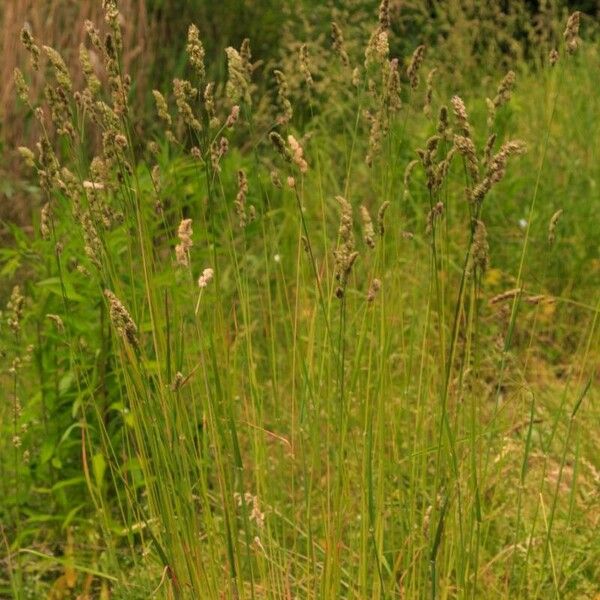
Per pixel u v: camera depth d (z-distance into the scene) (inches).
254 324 233.8
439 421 141.6
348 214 117.0
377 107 141.6
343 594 153.6
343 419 127.0
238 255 252.5
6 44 315.6
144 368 127.5
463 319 131.5
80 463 196.9
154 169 135.2
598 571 161.2
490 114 124.0
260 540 139.3
